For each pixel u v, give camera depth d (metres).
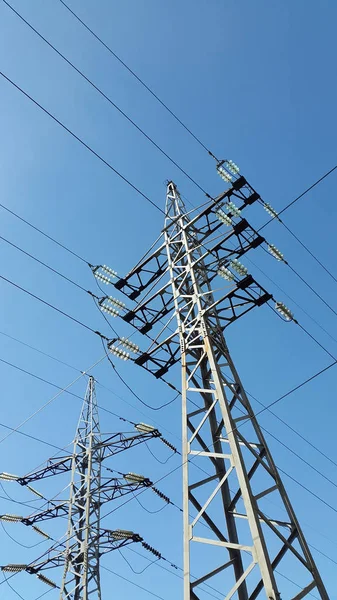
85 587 23.09
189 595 9.71
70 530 26.67
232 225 17.55
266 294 16.77
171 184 22.22
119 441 30.66
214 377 12.87
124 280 19.70
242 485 10.40
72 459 30.72
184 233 18.67
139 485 28.91
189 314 16.14
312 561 9.96
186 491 11.43
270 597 8.63
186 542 10.59
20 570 27.03
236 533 10.98
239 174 18.25
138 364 17.73
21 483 31.14
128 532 26.88
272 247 18.25
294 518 10.74
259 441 12.33
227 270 16.44
